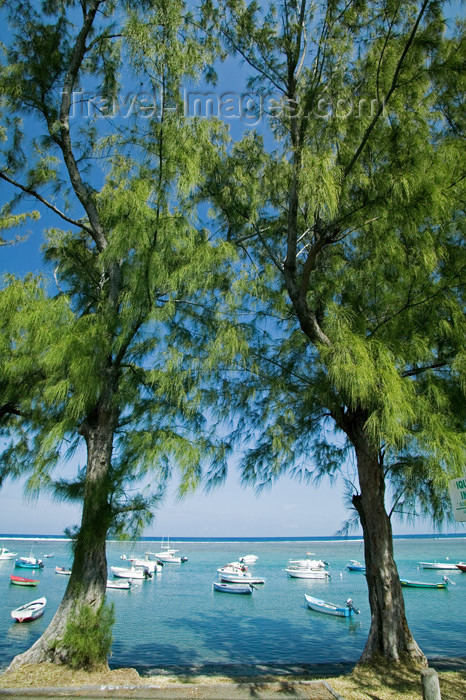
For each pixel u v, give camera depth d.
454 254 5.45
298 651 12.91
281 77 6.25
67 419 5.40
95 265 7.61
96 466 6.37
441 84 5.47
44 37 7.45
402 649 6.21
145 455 5.52
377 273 5.75
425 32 5.14
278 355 7.04
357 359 4.76
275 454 6.80
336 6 5.60
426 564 44.66
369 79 5.55
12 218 7.09
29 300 5.82
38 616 18.42
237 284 6.30
